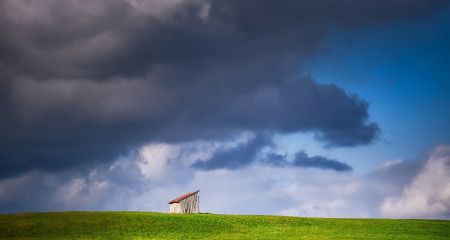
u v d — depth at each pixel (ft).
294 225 282.97
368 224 289.94
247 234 253.65
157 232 254.88
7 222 267.39
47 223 266.57
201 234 252.42
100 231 252.62
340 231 265.34
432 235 255.70
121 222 274.16
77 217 284.41
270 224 284.00
